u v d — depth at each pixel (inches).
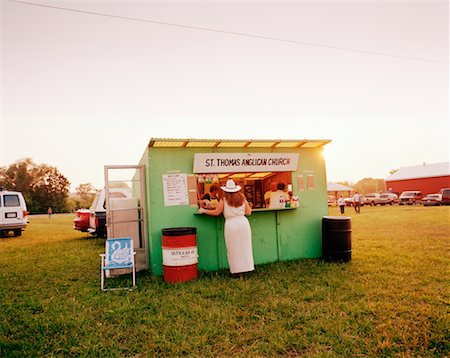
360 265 276.4
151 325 169.8
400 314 172.6
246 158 287.3
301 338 149.1
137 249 291.7
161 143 271.3
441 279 228.8
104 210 507.8
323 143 310.2
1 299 220.8
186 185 282.8
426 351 135.1
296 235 313.6
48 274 288.2
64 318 180.9
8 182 2247.8
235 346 146.3
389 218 717.9
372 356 133.3
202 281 242.5
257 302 195.3
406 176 1640.0
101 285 238.1
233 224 254.1
